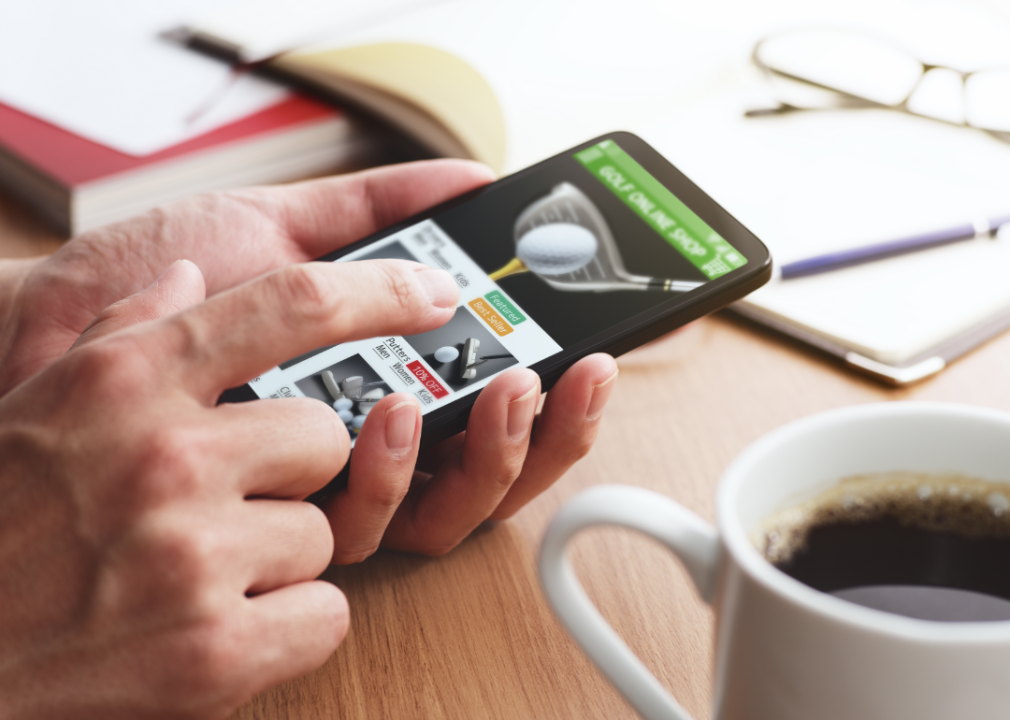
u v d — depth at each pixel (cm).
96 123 74
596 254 52
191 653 33
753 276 49
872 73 79
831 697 26
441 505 45
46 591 34
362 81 75
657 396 57
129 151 70
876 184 68
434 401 45
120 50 83
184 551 33
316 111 76
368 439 40
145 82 79
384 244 54
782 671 27
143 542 33
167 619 33
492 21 86
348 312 36
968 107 75
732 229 52
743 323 62
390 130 75
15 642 34
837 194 67
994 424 30
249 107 77
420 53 80
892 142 72
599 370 44
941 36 83
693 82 79
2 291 57
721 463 52
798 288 61
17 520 34
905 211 65
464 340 48
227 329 35
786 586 26
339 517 43
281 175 75
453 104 73
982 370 57
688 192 54
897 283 61
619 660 31
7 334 56
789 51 82
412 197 60
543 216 55
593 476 52
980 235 63
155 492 33
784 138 73
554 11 88
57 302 56
